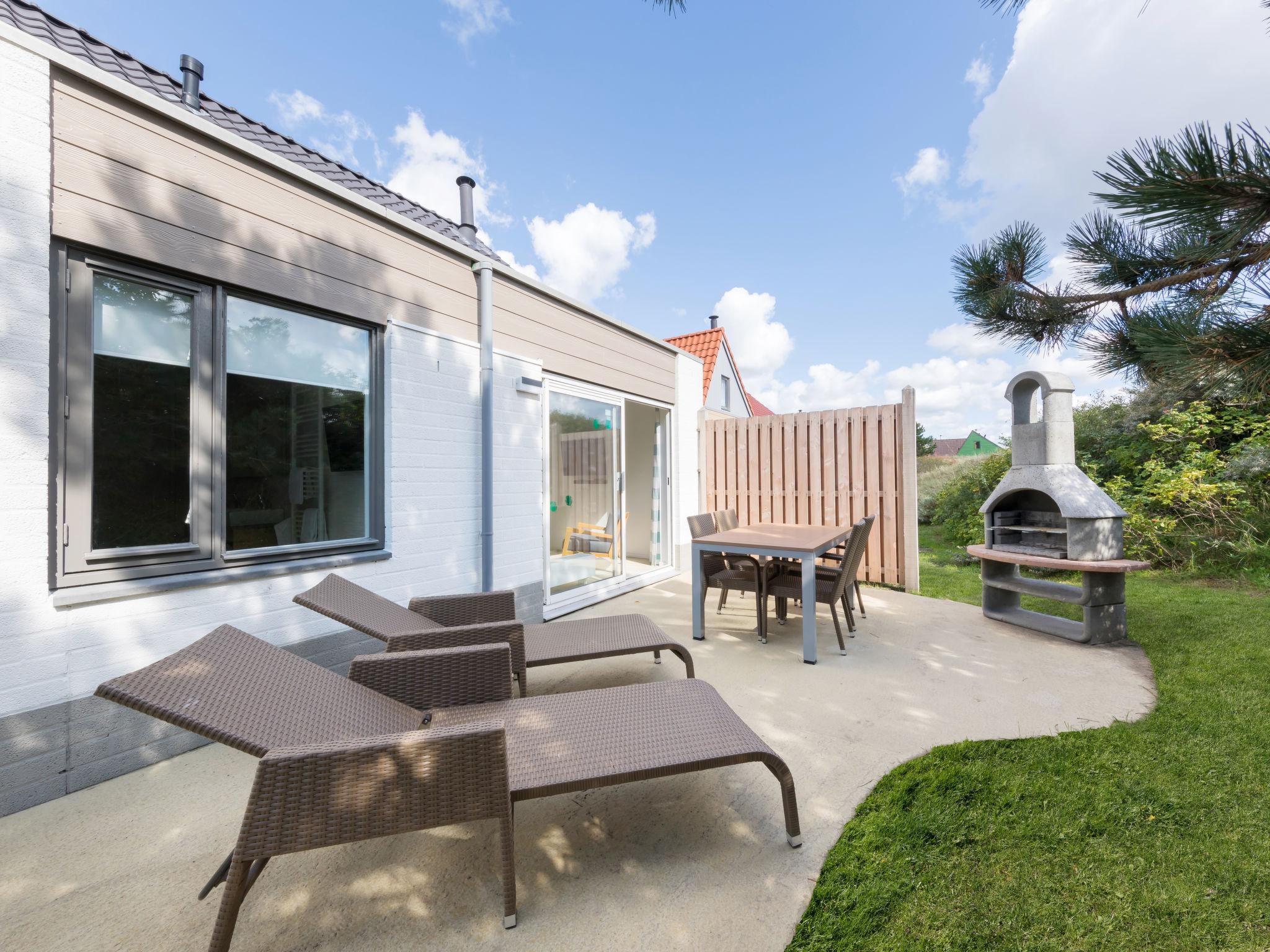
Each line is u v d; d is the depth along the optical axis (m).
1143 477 7.22
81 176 2.41
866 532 4.33
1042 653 4.06
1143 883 1.73
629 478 8.13
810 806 2.21
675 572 7.63
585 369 5.83
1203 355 1.95
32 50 2.26
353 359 3.64
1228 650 3.78
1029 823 2.04
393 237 3.82
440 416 4.12
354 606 2.82
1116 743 2.61
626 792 2.33
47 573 2.29
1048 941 1.53
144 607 2.58
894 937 1.56
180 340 2.80
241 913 1.68
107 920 1.66
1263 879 1.73
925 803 2.19
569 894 1.75
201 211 2.81
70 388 2.42
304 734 1.79
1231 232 1.88
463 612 3.18
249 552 3.04
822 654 4.09
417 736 1.49
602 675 3.71
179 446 2.79
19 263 2.22
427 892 1.77
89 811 2.22
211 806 2.26
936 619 5.08
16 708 2.21
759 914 1.66
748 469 7.78
